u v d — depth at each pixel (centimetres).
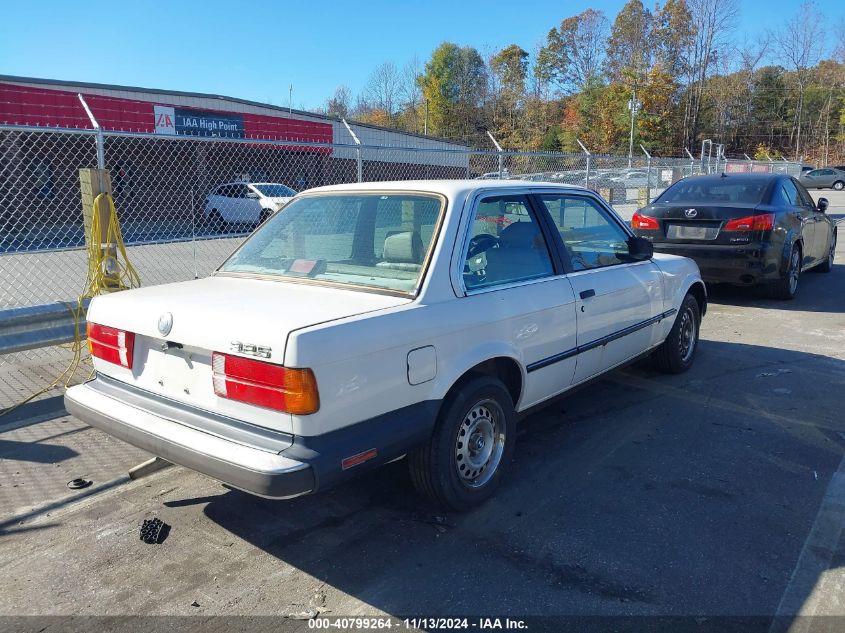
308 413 270
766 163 2317
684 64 6444
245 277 389
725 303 913
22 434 467
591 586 295
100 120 1848
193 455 288
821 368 613
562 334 409
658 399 536
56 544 335
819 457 427
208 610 282
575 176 1513
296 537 340
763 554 319
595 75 7000
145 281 1002
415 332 309
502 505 368
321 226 393
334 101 7500
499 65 7712
